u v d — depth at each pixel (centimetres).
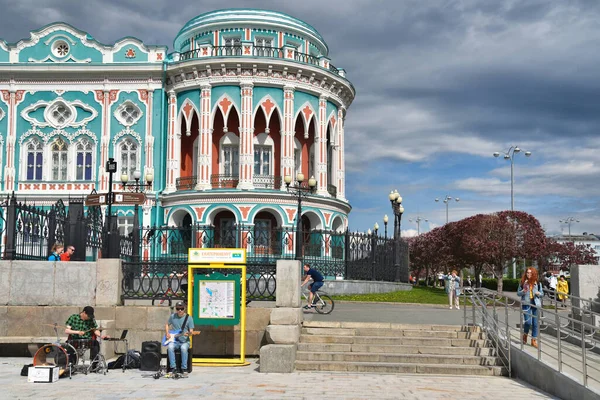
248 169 4006
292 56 4150
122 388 1277
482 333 1734
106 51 4206
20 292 1761
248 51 4084
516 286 6272
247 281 1798
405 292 3697
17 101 4203
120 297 1789
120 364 1557
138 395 1198
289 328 1630
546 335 1823
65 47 4228
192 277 1631
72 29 4222
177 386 1306
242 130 4022
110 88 4206
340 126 4497
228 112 4053
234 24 4247
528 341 1659
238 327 1761
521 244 5309
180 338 1480
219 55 4100
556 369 1312
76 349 1482
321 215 4184
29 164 4203
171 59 4272
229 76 4047
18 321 1748
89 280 1772
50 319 1748
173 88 4191
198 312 1606
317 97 4269
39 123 4191
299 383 1361
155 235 2820
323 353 1614
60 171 4200
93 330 1510
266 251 3078
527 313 1524
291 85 4103
